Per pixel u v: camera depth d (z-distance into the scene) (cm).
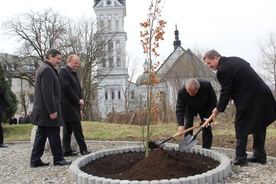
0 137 826
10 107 1221
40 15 2775
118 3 4772
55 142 536
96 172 450
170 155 469
